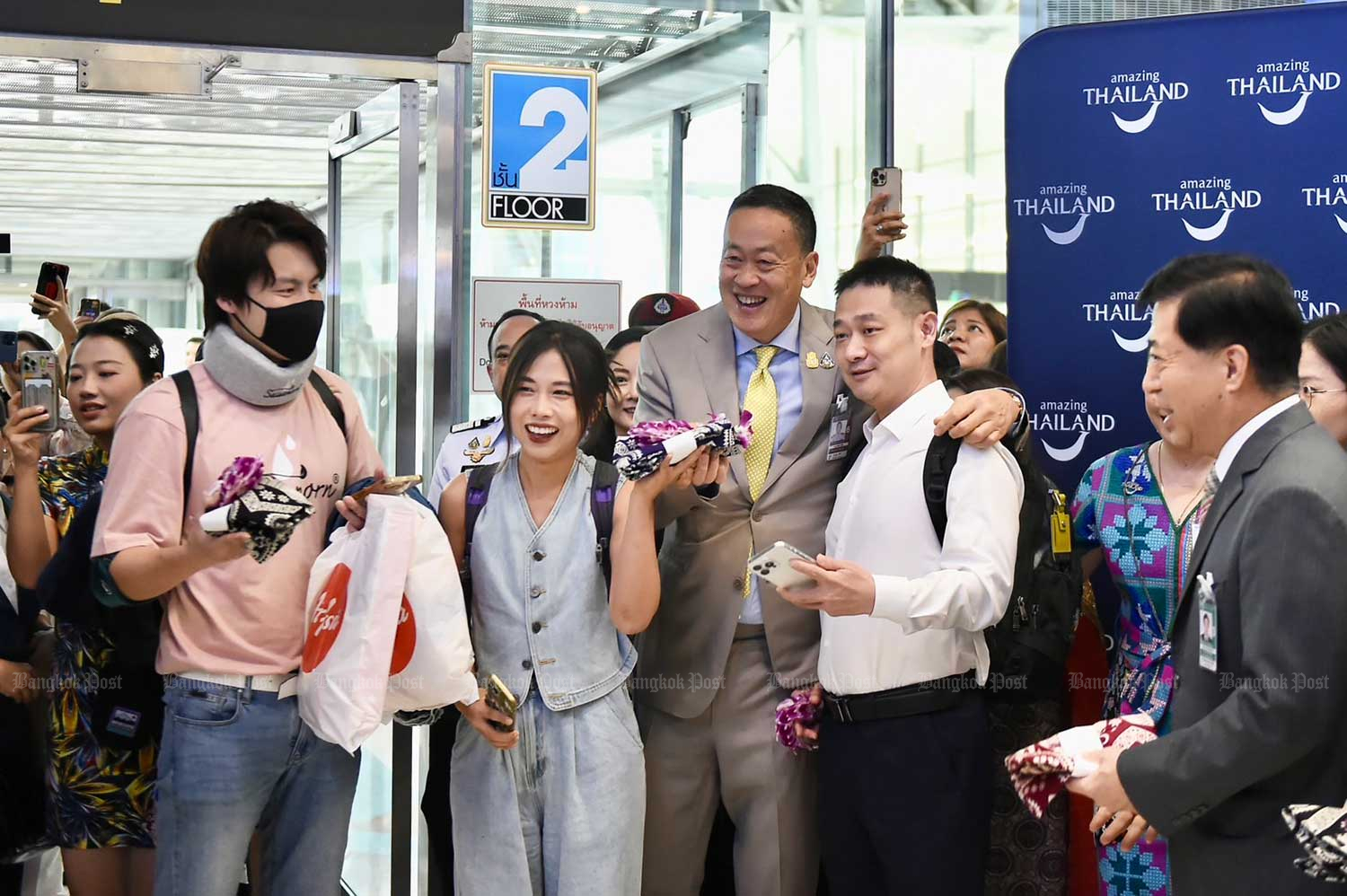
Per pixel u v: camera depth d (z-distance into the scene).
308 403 2.58
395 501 2.41
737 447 2.52
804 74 4.52
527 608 2.56
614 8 4.27
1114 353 3.11
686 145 4.39
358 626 2.32
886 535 2.52
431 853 2.94
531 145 3.88
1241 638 1.82
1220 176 3.02
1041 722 3.01
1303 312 2.98
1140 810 1.83
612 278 4.22
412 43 3.39
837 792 2.59
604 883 2.50
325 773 2.50
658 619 2.91
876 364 2.54
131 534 2.36
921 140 4.60
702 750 2.88
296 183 7.07
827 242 4.62
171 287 12.93
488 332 4.00
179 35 3.16
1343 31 2.93
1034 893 3.02
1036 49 3.15
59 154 6.32
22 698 3.17
